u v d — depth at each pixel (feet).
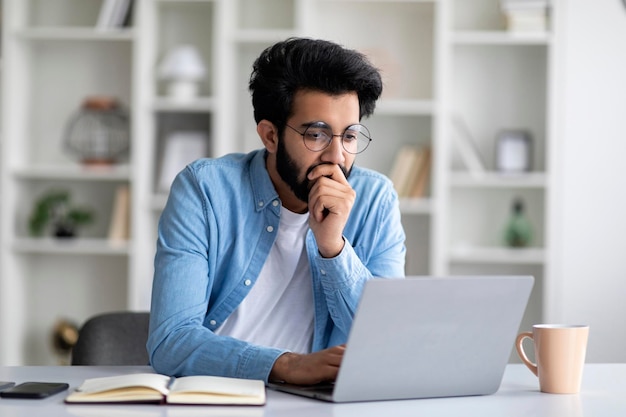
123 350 7.98
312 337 6.90
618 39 14.21
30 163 15.69
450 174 14.44
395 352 5.02
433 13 15.01
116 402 4.84
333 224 6.25
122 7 14.90
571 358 5.44
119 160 15.52
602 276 14.21
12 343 15.07
